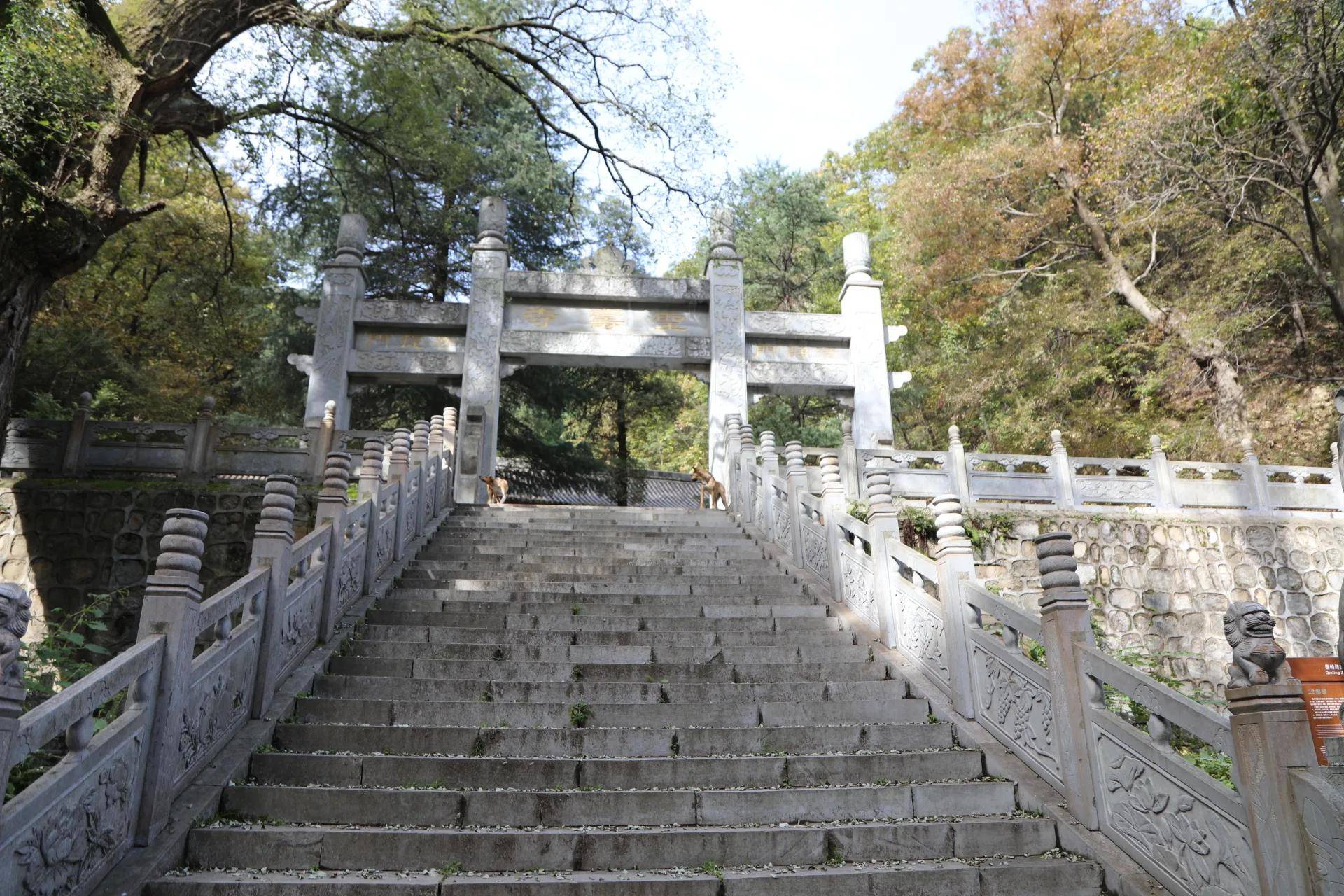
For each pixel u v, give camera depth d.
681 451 31.64
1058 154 19.06
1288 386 18.38
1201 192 17.25
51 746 4.54
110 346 17.33
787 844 4.27
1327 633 11.88
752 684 6.00
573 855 4.12
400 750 5.08
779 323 15.32
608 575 8.59
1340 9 14.70
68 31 8.76
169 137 15.29
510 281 14.95
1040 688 5.01
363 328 14.92
